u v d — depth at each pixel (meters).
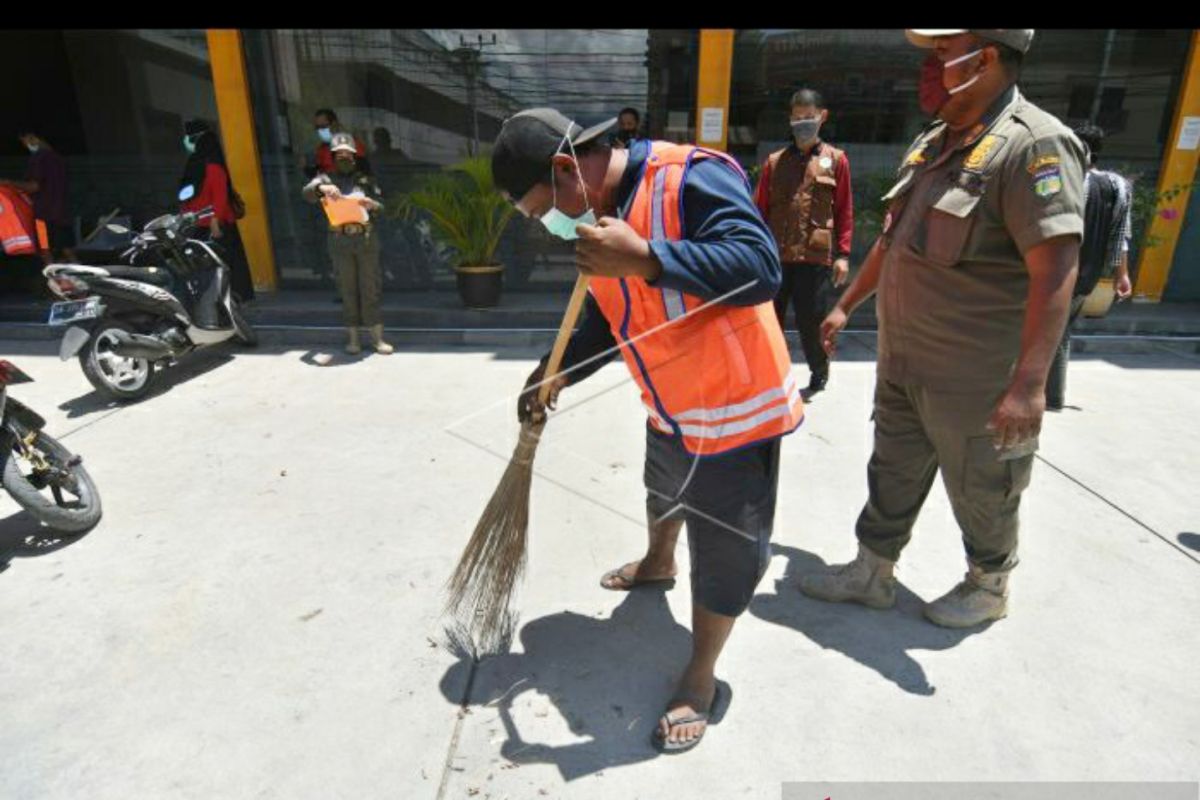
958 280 1.99
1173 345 6.08
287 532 3.04
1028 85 7.10
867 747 1.99
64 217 6.90
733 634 2.43
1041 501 3.33
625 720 2.08
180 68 7.15
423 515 3.18
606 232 1.42
